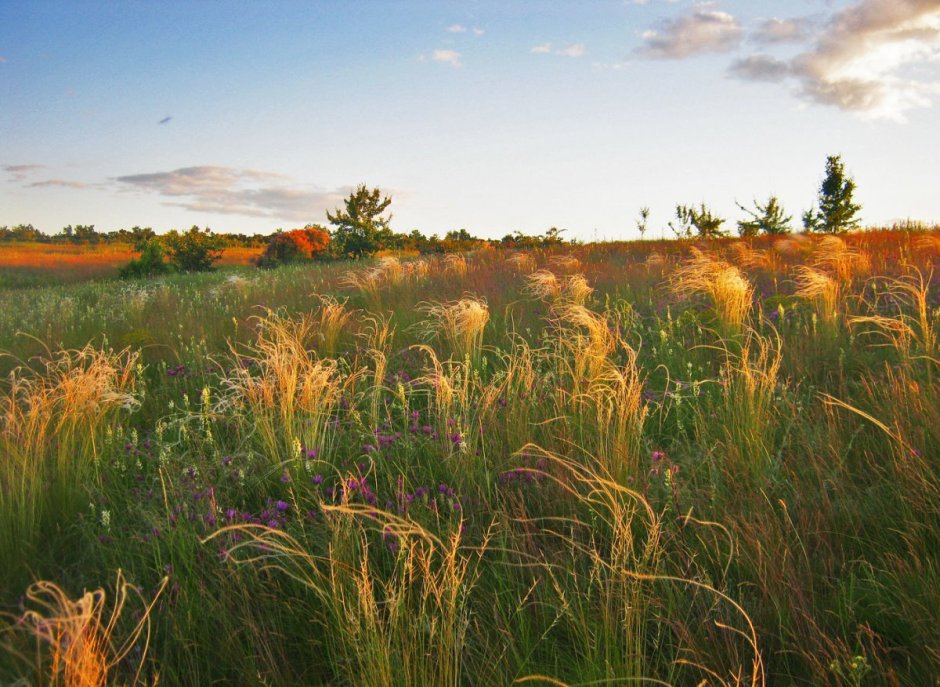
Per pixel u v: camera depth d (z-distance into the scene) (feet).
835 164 92.27
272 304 40.11
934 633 7.77
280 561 10.16
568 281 36.29
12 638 8.17
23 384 21.65
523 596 9.52
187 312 37.37
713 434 14.79
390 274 47.21
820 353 19.92
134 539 11.21
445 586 8.93
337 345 27.40
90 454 15.14
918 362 17.54
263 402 17.30
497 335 26.86
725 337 22.85
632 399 14.37
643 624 8.53
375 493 12.69
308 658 8.80
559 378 18.21
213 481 13.57
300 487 13.17
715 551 10.11
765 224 94.53
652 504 11.49
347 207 138.51
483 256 65.41
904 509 10.41
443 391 16.65
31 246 229.04
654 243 68.28
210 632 9.07
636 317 27.55
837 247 41.32
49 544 11.55
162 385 22.06
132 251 211.00
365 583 8.31
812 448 12.96
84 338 31.96
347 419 17.13
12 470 13.01
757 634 8.39
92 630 8.13
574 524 11.26
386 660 7.59
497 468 13.46
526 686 7.79
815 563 9.79
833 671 7.43
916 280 30.22
